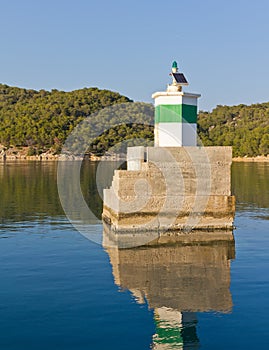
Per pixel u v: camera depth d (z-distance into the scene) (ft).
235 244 84.17
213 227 90.68
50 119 519.60
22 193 169.27
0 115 583.99
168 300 56.08
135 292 58.95
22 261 73.97
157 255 76.74
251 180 222.28
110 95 530.68
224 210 90.68
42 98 635.25
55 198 155.33
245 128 537.24
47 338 46.24
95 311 52.80
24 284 62.39
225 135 512.63
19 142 511.81
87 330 47.91
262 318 50.70
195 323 49.60
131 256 76.33
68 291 59.47
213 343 45.19
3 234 94.89
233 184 201.46
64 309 53.47
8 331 47.78
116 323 49.60
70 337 46.42
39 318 50.98
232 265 71.10
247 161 469.16
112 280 63.93
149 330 47.88
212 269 69.00
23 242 87.51
